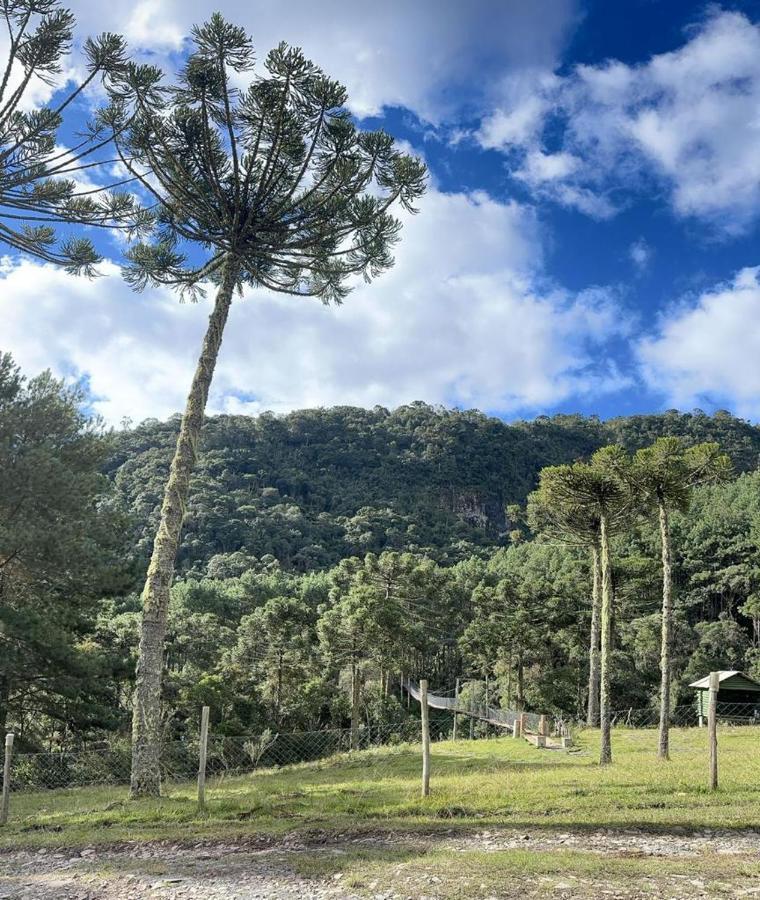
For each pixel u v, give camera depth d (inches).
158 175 539.8
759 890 213.5
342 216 573.9
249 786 582.9
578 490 906.7
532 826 317.7
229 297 588.4
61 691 872.3
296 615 1743.4
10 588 952.3
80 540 904.9
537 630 1867.6
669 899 205.6
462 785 464.4
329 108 517.7
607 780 459.8
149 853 309.6
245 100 511.2
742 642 1971.0
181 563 3791.8
